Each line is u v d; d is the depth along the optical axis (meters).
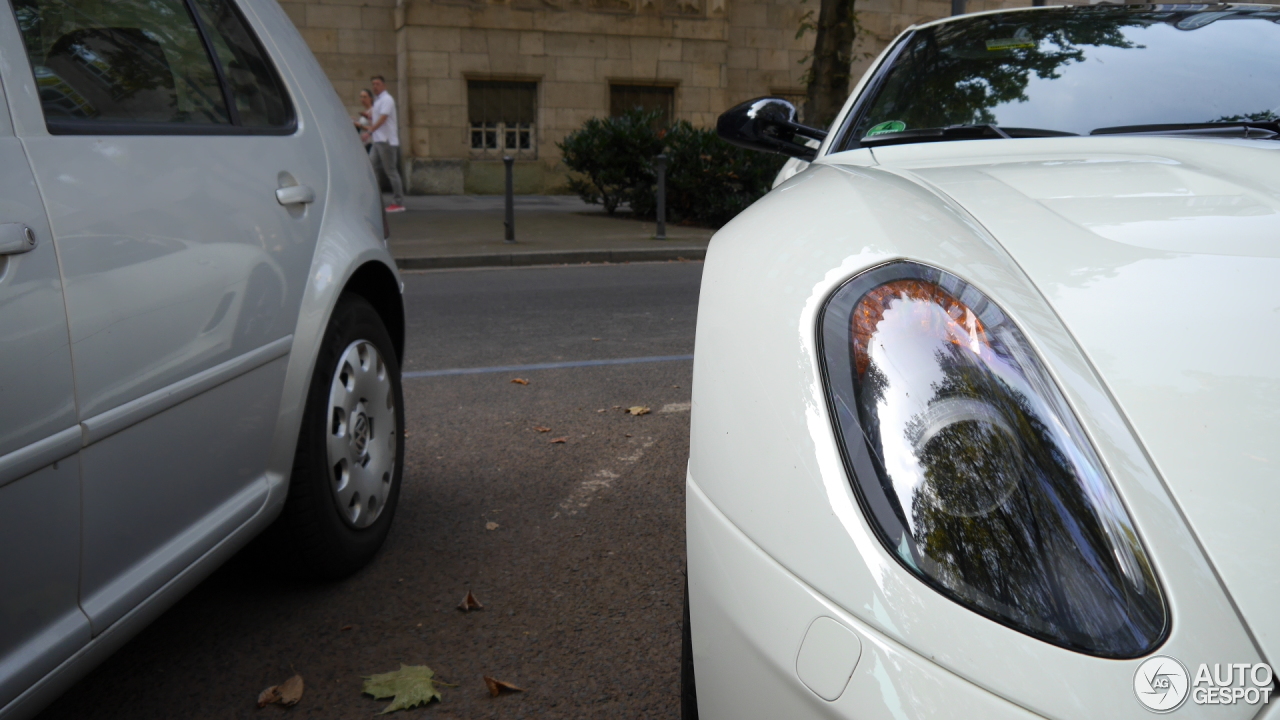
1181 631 0.86
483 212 15.22
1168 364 1.02
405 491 3.33
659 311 7.27
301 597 2.51
